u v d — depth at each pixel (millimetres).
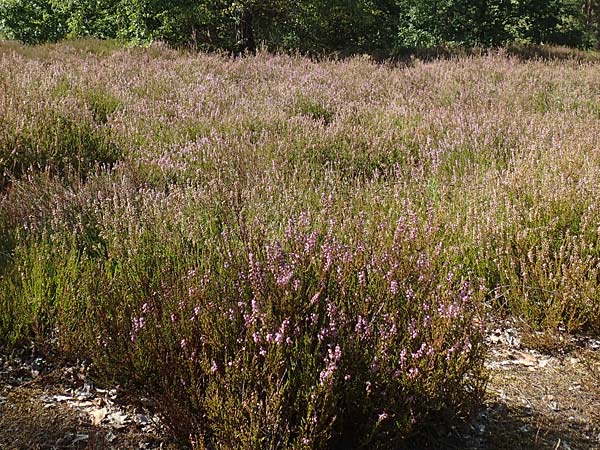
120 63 12422
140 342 3164
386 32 23438
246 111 8383
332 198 5250
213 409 2711
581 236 4602
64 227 4371
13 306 3635
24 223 4457
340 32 22281
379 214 4777
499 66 14672
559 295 4258
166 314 3195
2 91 7238
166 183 5816
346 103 9680
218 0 18297
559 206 5008
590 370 3834
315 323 3000
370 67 14195
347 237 4191
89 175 5699
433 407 2973
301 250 3471
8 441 2885
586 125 8125
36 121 6457
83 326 3404
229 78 11672
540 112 9820
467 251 4816
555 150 6406
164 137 7320
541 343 4066
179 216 4711
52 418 3062
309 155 6945
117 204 4965
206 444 2920
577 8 31641
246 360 2801
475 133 7598
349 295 3238
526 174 5617
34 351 3572
